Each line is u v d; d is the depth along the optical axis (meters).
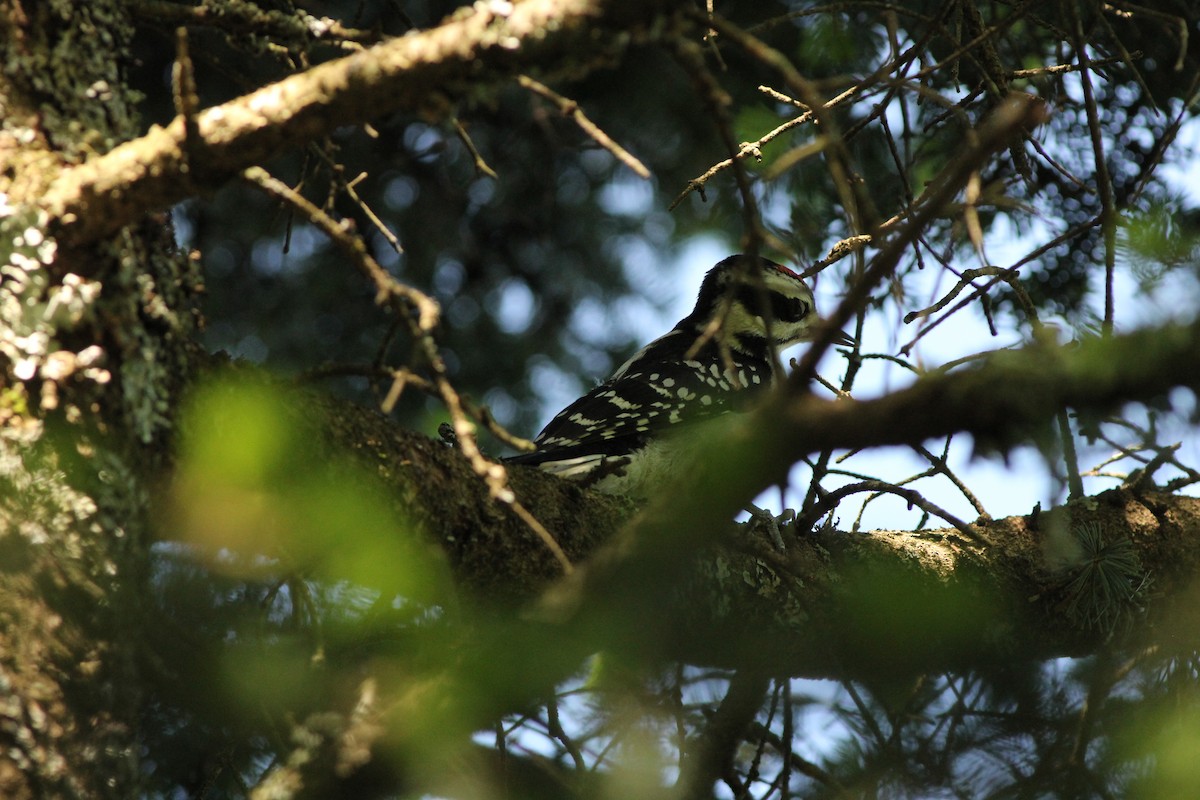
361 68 4.41
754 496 4.43
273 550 5.04
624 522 6.66
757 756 6.17
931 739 5.89
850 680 6.45
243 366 5.23
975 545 7.30
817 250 9.01
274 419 4.98
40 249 4.62
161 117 11.01
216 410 4.98
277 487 5.09
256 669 4.59
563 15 4.27
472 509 6.04
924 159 9.14
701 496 4.45
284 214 11.00
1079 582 7.18
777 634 6.84
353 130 11.26
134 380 4.75
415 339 4.33
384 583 4.86
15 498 4.50
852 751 6.16
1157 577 7.74
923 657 6.79
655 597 5.09
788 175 9.24
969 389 4.05
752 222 4.36
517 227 12.21
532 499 6.45
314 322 11.76
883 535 7.29
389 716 4.52
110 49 5.10
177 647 4.64
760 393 10.41
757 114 8.95
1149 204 6.89
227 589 4.75
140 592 4.66
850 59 9.16
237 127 4.46
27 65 4.83
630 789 5.81
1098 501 7.91
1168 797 4.93
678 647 6.76
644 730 6.07
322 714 4.58
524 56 4.32
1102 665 5.71
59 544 4.50
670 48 4.23
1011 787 5.61
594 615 4.74
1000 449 4.17
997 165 8.65
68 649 4.45
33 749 4.30
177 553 4.80
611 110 11.48
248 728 4.72
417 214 11.98
